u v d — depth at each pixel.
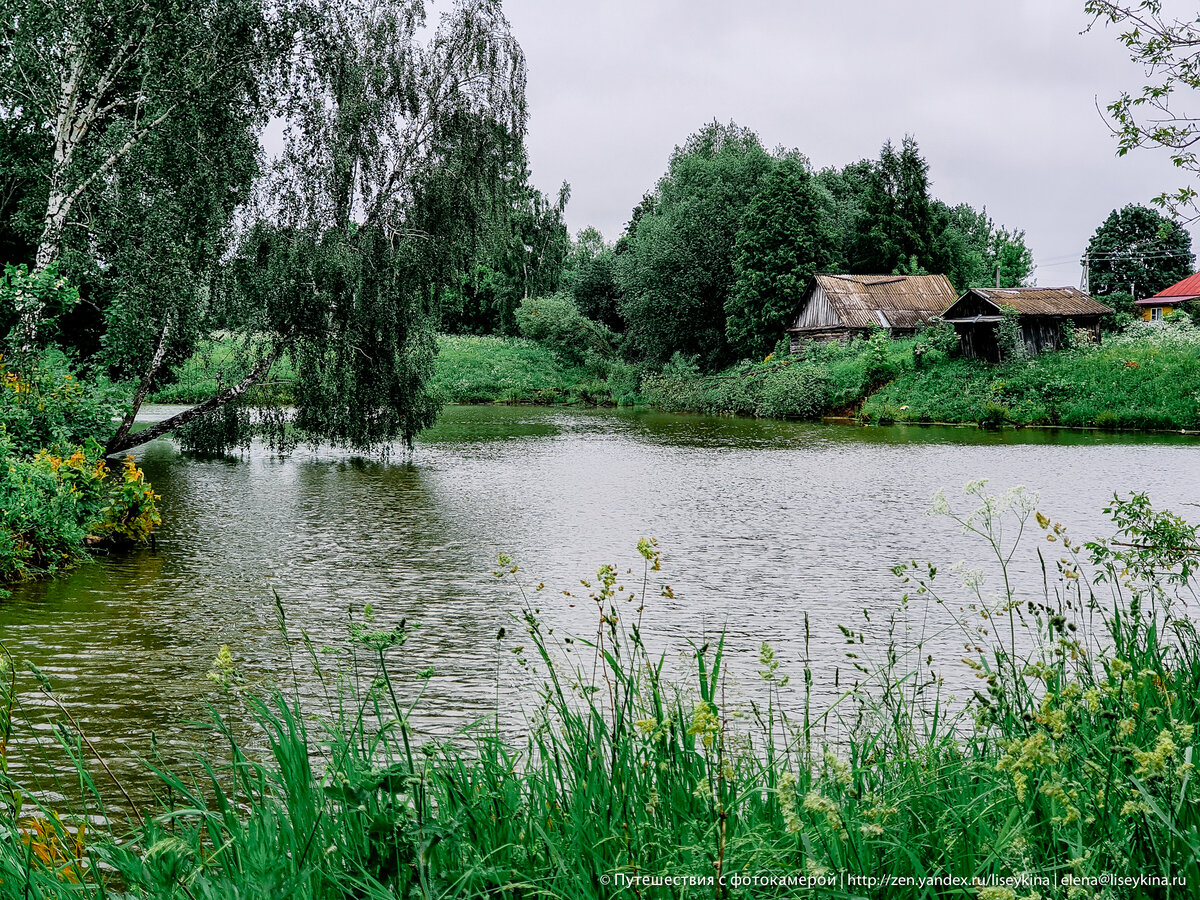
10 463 13.81
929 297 60.78
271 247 23.33
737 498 21.67
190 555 15.01
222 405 26.11
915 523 18.03
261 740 7.11
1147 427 39.78
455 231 25.41
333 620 11.07
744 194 69.75
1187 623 5.50
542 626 10.78
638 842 3.14
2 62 22.11
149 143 21.64
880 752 4.06
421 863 2.89
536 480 25.00
